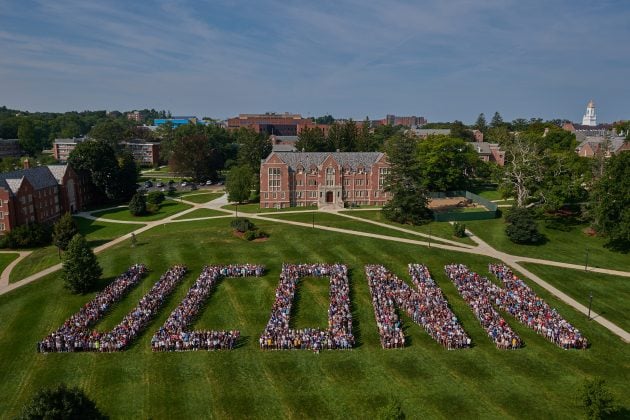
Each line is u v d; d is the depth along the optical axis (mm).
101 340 53469
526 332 57594
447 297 67562
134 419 42188
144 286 70062
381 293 65250
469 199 132000
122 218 120500
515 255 85938
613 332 58344
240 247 86875
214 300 65875
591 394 39250
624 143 158625
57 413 32156
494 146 185375
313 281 72375
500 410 43250
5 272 80688
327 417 42469
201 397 45219
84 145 142000
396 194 104750
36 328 58688
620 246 89500
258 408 43656
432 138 143625
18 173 110312
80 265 67812
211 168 182000
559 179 104375
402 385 47094
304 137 171750
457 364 50750
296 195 126750
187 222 110500
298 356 52312
